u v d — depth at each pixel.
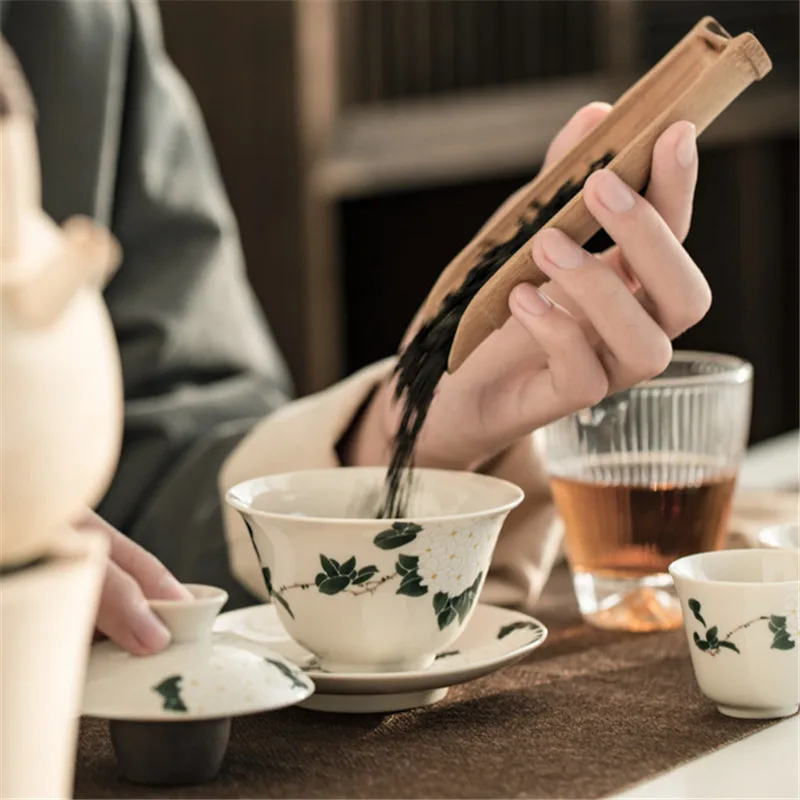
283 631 0.99
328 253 3.46
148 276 1.77
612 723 0.83
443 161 3.64
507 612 1.00
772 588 0.83
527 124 3.87
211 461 1.49
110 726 0.73
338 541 0.83
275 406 1.73
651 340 0.93
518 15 3.94
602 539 1.09
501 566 1.17
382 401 1.17
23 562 0.51
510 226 0.99
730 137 4.40
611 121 0.96
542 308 0.94
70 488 0.48
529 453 1.20
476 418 1.08
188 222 1.83
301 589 0.85
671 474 1.07
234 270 1.87
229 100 3.36
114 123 1.82
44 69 1.78
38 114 1.77
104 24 1.83
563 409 1.01
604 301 0.91
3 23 1.78
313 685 0.74
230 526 1.19
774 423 4.84
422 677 0.82
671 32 4.33
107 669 0.70
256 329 1.86
